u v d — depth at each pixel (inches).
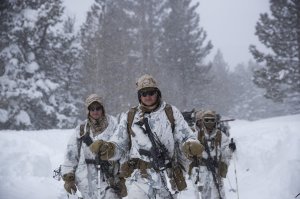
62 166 203.9
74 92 1237.1
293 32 1106.1
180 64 1419.8
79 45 1204.5
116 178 199.0
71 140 204.4
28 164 320.5
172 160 162.9
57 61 1135.6
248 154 433.1
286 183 289.1
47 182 295.6
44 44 1063.6
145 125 159.0
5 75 968.9
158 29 1616.6
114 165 198.5
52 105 1061.8
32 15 997.2
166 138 159.8
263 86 1125.7
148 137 159.2
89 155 201.5
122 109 1159.6
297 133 438.3
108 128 202.8
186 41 1477.6
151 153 157.6
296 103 1392.7
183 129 160.9
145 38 1487.5
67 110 1120.2
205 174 245.9
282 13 1120.8
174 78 1430.9
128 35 1499.8
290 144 410.6
